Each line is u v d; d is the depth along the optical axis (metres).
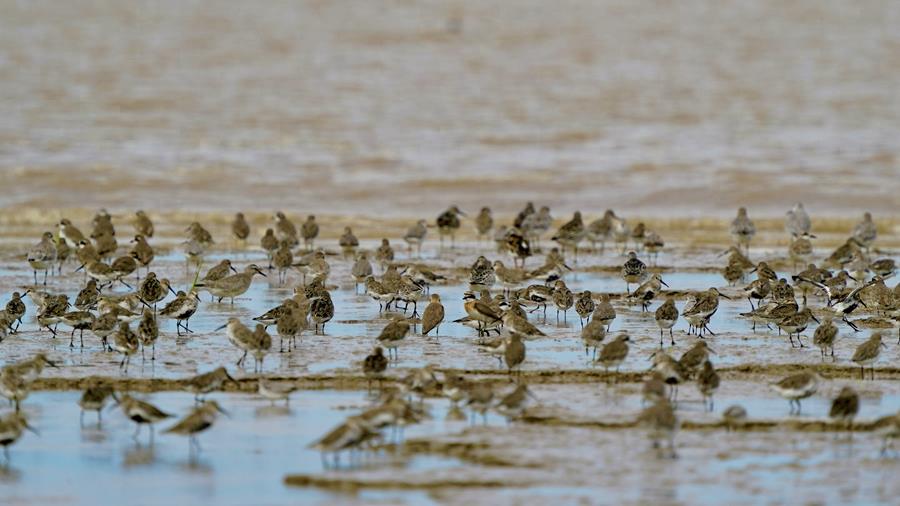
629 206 56.00
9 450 22.39
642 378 26.53
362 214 54.38
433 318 29.89
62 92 83.56
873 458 21.73
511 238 40.00
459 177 61.62
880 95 84.19
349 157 66.81
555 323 32.16
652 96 85.44
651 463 21.41
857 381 26.45
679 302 35.19
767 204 55.81
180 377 26.27
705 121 77.50
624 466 21.25
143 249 38.31
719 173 61.81
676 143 70.62
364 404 24.86
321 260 36.88
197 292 34.66
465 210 55.88
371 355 25.52
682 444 22.39
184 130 73.69
